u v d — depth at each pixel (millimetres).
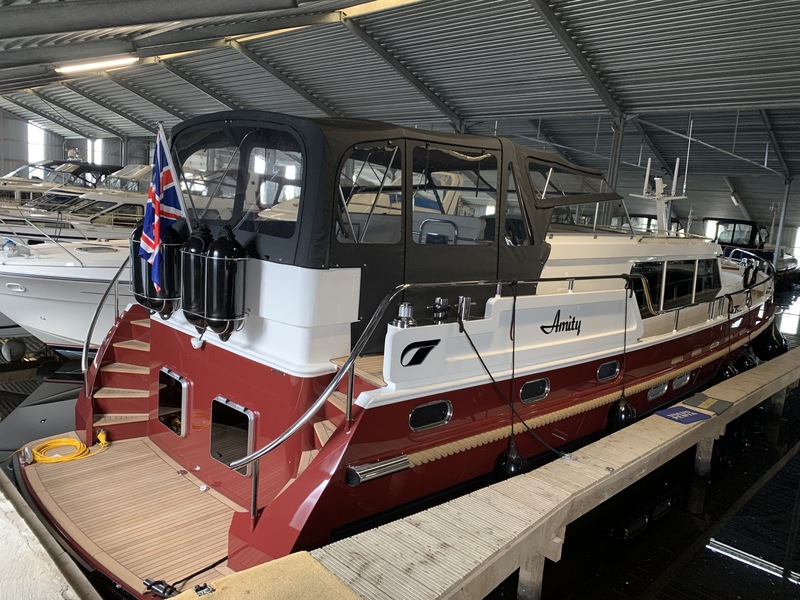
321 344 2471
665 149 13117
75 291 5648
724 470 4633
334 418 2467
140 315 3645
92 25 2873
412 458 2520
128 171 10516
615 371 3764
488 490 2699
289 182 2469
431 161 2822
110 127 20703
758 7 6441
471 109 11414
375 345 2660
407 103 11922
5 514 1907
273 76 12125
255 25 8398
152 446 3385
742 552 3500
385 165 2566
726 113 10656
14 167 23922
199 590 1723
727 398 4465
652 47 7766
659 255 4312
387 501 2496
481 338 2787
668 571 3258
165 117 17672
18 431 4297
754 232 15328
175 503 2795
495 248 3062
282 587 1783
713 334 5035
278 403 2504
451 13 8266
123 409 3465
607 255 3838
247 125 2654
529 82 9664
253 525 2314
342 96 12531
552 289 3484
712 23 6930
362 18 9078
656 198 5262
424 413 2602
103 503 2764
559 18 7742
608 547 3428
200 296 2529
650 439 3490
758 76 7848
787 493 4305
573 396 3432
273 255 2488
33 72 8250
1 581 1598
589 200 3742
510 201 3176
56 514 2648
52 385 5379
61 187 9422
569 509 2666
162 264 2734
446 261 2844
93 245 6684
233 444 2777
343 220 2465
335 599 1752
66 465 3102
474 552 2154
